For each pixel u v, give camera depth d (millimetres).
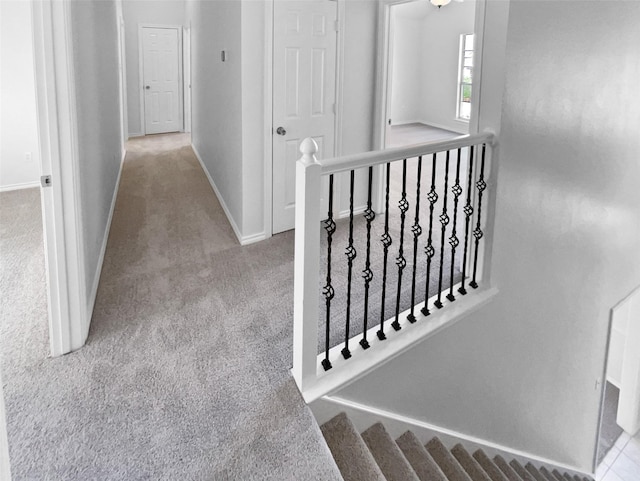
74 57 2367
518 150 2861
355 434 2182
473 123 2859
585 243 3760
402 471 2234
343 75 4145
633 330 5434
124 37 8570
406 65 11211
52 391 2146
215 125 5129
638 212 4340
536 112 2908
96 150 3361
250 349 2479
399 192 5516
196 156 7262
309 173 1938
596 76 3311
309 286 2064
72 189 2301
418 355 2615
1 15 5418
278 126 3885
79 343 2457
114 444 1868
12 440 1868
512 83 2689
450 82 10633
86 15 2984
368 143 4504
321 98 4074
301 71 3902
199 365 2346
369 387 2395
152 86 9125
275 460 1833
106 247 3805
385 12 4184
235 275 3324
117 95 5984
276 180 3990
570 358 4074
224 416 2025
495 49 2641
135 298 2988
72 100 2248
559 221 3389
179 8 8992
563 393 4141
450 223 4367
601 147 3586
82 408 2049
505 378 3365
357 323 2637
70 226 2326
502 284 3055
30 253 3828
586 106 3305
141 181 5828
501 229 2918
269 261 3561
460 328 2832
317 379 2199
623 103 3680
